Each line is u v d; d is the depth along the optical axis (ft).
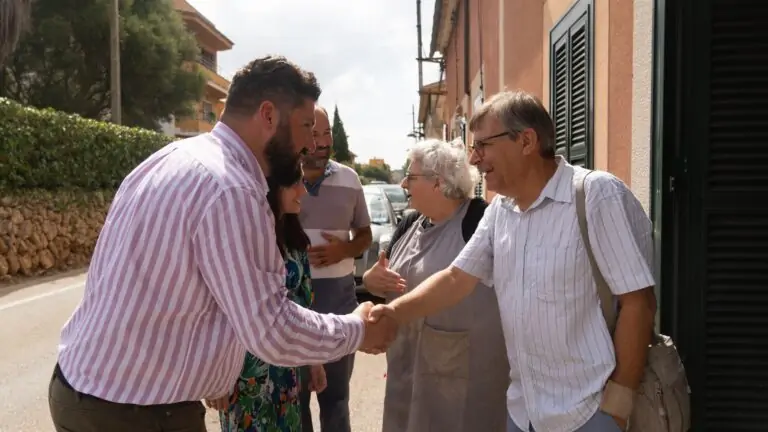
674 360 6.01
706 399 7.85
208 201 5.12
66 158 37.11
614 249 5.74
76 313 5.66
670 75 7.86
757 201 7.68
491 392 8.22
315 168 10.72
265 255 5.27
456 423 8.18
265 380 7.22
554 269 5.95
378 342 6.97
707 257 7.80
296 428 7.78
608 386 5.78
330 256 10.64
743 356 7.79
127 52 71.97
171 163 5.41
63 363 5.52
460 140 9.02
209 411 13.93
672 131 7.89
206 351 5.39
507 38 19.15
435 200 8.46
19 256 32.22
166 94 77.61
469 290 7.37
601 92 11.45
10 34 30.30
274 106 5.84
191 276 5.18
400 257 9.03
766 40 7.68
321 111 10.66
